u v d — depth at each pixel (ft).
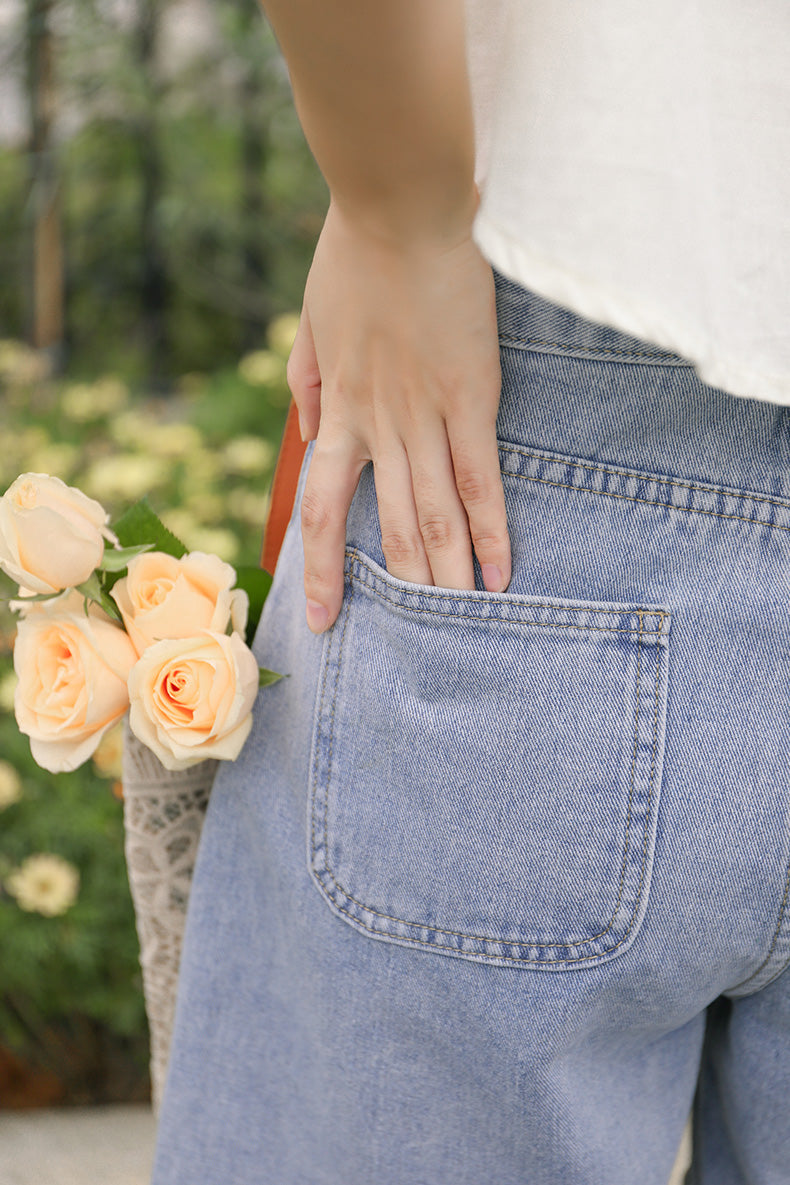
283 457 2.98
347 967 2.57
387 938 2.53
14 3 9.55
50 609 2.65
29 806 5.06
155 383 10.96
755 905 2.44
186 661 2.58
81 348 11.55
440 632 2.44
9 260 11.67
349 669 2.54
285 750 2.65
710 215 2.19
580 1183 2.59
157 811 2.91
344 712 2.54
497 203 2.18
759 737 2.40
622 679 2.40
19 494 2.60
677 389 2.37
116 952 4.85
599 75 2.16
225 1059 2.76
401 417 2.41
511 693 2.43
